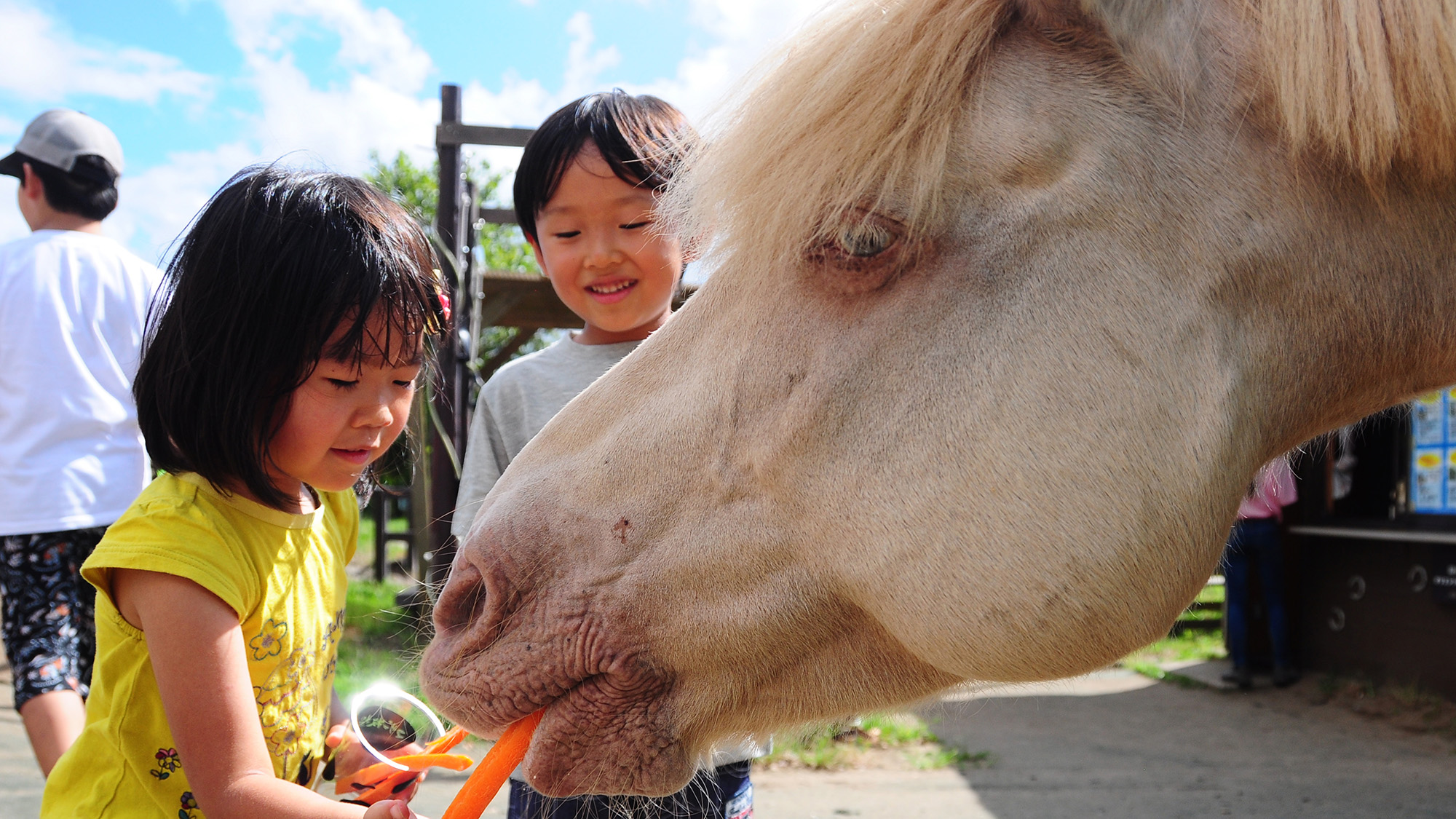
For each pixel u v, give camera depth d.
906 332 1.15
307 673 1.39
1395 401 1.28
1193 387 1.10
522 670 1.24
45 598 2.21
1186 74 1.12
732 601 1.21
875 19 1.18
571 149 1.68
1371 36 1.02
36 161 2.47
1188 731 4.59
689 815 1.57
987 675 1.16
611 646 1.23
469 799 1.21
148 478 2.48
